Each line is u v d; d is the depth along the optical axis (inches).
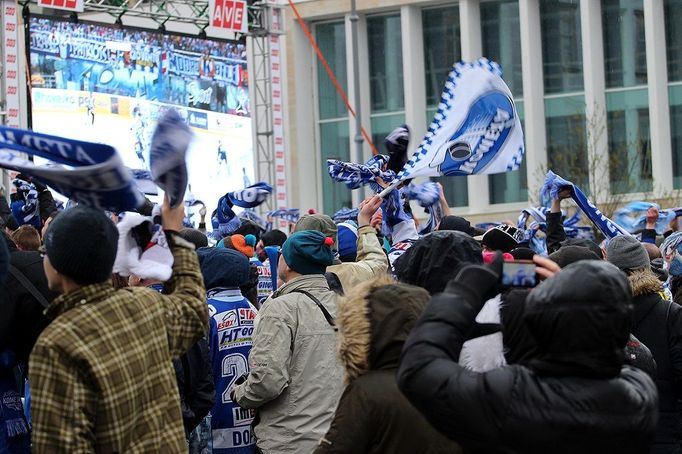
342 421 173.2
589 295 143.1
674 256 340.8
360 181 336.8
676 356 267.1
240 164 912.9
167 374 181.3
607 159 1259.2
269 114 960.9
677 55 1263.5
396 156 342.0
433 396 144.9
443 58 1323.8
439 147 279.7
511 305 157.0
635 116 1270.9
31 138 170.1
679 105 1264.8
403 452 171.0
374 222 326.3
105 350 173.2
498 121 280.1
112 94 834.2
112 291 179.6
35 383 169.9
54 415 169.2
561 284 144.6
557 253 254.7
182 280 191.3
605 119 1270.9
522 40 1284.4
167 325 184.7
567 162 1259.2
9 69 755.4
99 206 167.2
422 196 385.4
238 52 914.1
